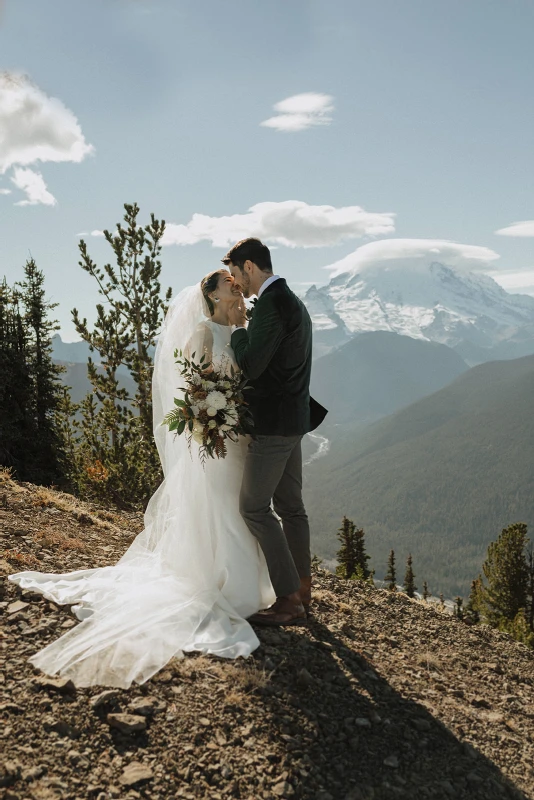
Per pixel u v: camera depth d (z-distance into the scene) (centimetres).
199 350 475
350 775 324
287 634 471
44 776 276
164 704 344
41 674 350
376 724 376
